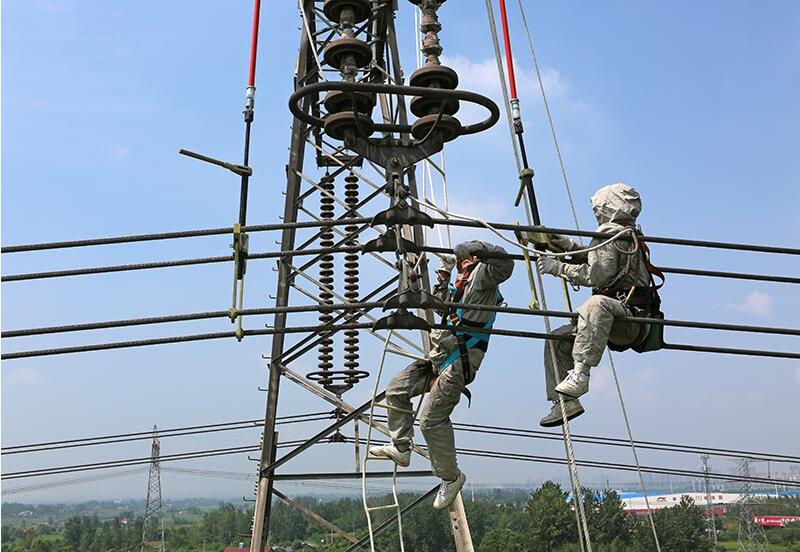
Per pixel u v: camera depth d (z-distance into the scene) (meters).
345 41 6.75
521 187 7.88
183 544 119.38
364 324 7.30
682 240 7.80
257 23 7.58
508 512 88.62
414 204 12.05
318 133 13.30
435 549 73.94
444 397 7.58
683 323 7.40
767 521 92.56
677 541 67.94
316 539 96.31
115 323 7.21
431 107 6.78
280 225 7.23
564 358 7.81
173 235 7.28
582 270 7.57
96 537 124.19
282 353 12.51
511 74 8.20
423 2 7.01
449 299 7.79
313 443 12.10
